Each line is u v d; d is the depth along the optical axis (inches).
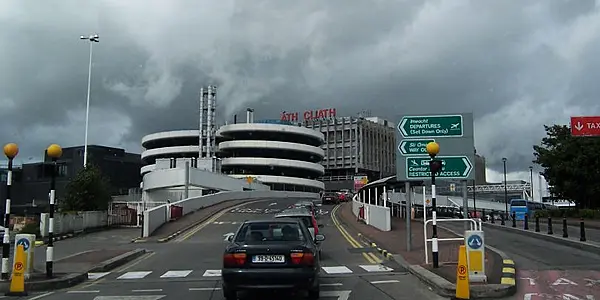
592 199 1695.4
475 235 446.6
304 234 411.8
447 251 687.7
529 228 1185.4
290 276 368.5
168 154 4591.5
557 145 1721.2
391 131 6309.1
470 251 444.5
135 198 2481.5
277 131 4626.0
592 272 531.5
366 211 1309.1
